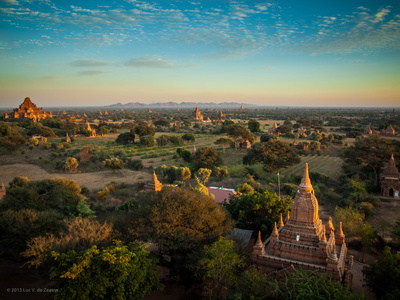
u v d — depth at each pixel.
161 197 33.78
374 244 35.09
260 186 61.53
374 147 73.50
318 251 25.59
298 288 21.94
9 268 30.36
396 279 22.31
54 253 23.84
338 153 110.88
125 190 62.09
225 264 25.55
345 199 52.28
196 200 33.12
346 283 24.64
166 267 32.84
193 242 30.64
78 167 87.06
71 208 42.97
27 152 106.25
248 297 22.98
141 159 101.50
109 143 135.75
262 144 85.25
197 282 29.38
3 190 49.09
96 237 28.27
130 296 23.33
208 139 153.75
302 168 86.62
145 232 30.75
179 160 98.25
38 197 43.94
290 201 39.59
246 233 36.69
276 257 26.86
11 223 30.91
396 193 56.75
